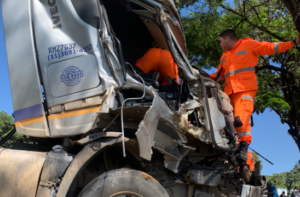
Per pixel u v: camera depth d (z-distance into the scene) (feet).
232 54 15.99
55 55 11.31
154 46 15.60
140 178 9.92
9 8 12.58
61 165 10.19
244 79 15.24
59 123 10.97
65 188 9.57
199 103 12.07
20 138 14.14
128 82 10.72
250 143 14.85
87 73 10.75
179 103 12.54
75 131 10.57
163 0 11.48
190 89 12.44
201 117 12.17
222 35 16.94
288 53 32.40
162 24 11.73
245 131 14.71
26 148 13.38
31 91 11.62
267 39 32.53
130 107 10.36
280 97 29.76
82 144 10.10
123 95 12.37
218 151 13.29
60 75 11.13
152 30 14.38
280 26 30.19
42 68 11.44
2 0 12.82
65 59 11.15
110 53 10.72
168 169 12.24
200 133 12.03
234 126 14.43
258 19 30.09
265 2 28.58
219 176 12.36
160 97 11.13
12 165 10.52
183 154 11.85
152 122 10.39
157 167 12.33
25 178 10.25
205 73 13.39
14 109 12.03
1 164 10.61
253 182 15.05
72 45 11.15
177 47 12.03
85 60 10.86
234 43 16.67
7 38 12.44
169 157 11.34
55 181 10.02
